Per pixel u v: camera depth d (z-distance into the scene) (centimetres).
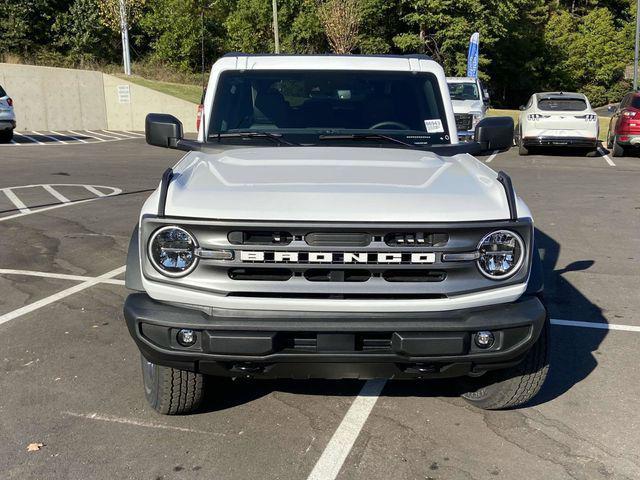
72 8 3744
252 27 3844
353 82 475
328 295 323
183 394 374
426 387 434
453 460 349
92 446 362
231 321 319
